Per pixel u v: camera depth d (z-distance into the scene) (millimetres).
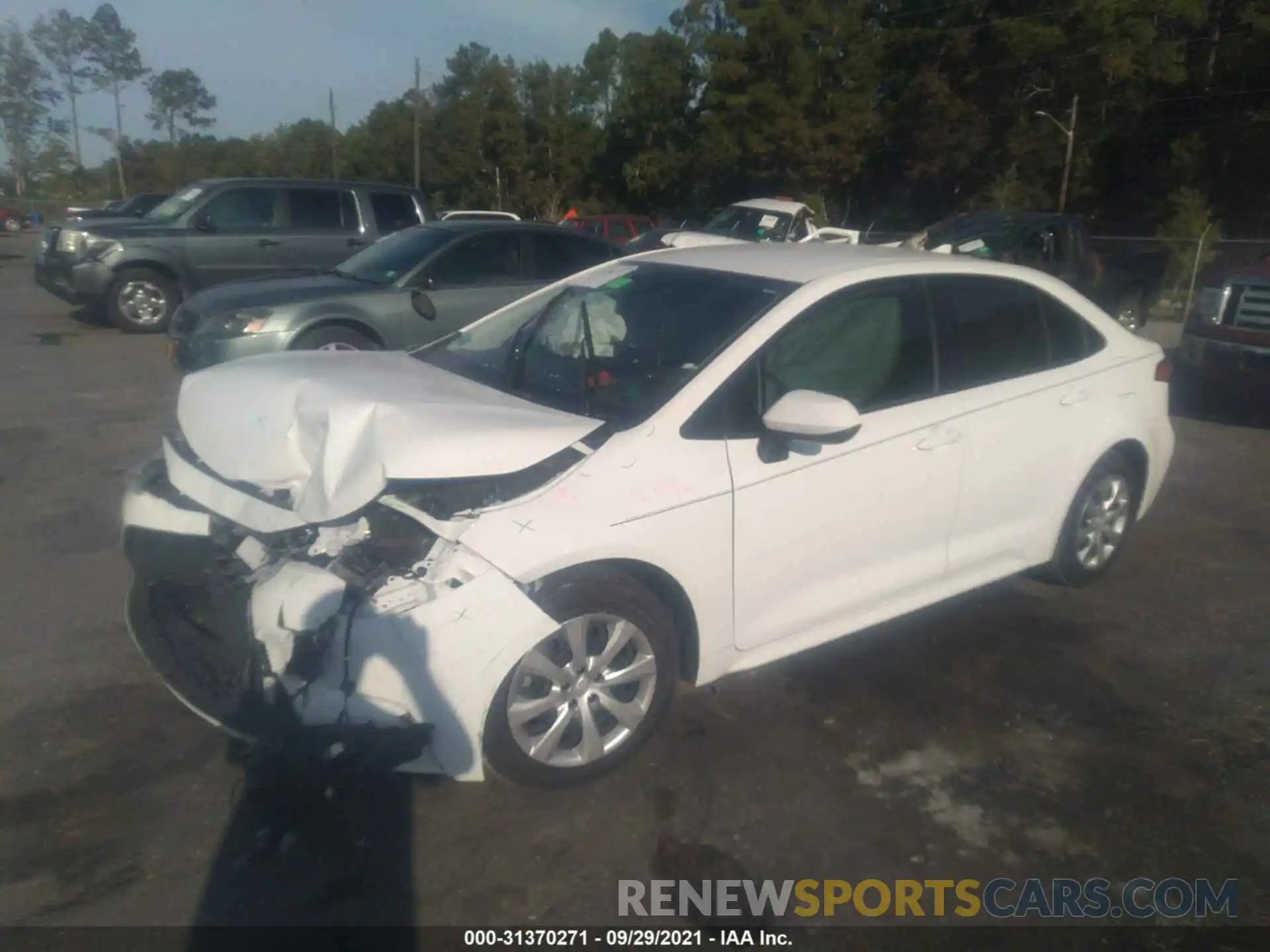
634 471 3578
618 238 26688
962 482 4539
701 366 3900
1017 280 4926
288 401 3762
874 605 4387
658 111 47062
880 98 38312
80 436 8180
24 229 48344
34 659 4469
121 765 3707
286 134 73312
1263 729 4219
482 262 9422
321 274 9672
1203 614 5309
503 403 3891
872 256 4707
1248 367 9570
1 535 5949
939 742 4031
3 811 3436
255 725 3227
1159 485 5734
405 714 3172
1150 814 3641
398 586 3197
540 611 3271
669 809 3564
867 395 4273
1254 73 30859
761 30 37344
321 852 3283
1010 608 5305
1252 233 31016
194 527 3711
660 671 3719
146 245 13289
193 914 3016
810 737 4027
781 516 3918
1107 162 34594
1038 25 32469
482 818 3480
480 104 51281
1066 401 4984
